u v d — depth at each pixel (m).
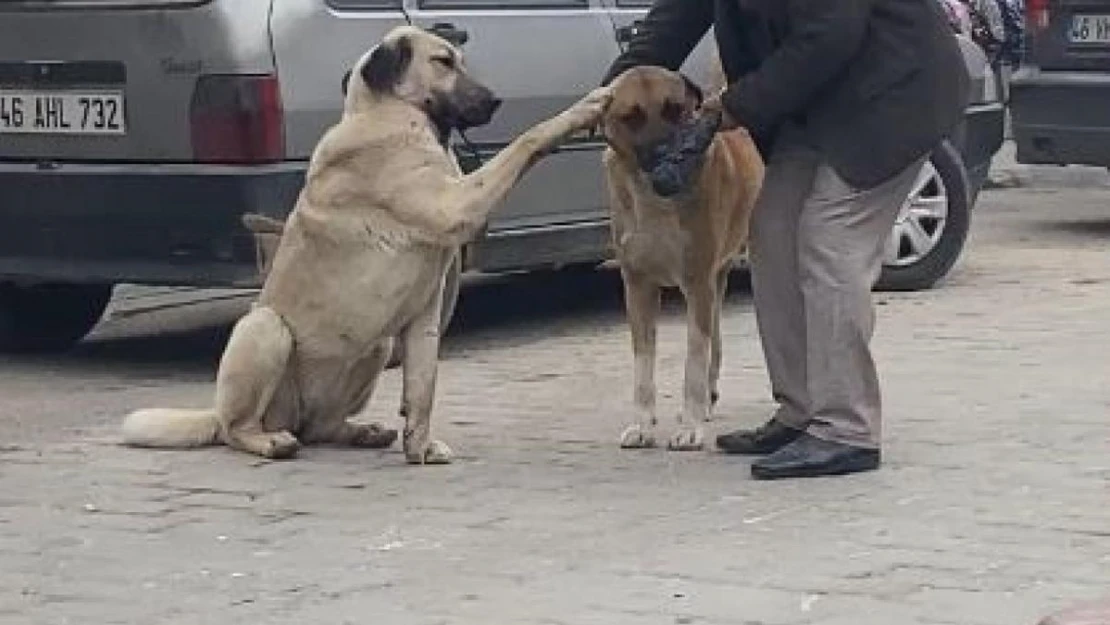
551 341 9.87
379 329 7.26
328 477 7.11
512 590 5.68
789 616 5.37
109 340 10.46
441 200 7.06
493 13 9.39
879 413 6.98
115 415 8.31
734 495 6.69
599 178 9.84
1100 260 11.93
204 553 6.16
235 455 7.45
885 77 6.70
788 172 6.99
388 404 8.40
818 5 6.57
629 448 7.44
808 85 6.63
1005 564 5.82
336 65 8.75
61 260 9.02
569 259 9.81
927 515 6.36
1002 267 11.71
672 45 7.36
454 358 9.44
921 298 10.65
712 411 8.00
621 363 9.23
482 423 7.96
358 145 7.15
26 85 8.96
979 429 7.57
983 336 9.52
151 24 8.62
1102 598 5.47
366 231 7.16
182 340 10.38
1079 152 12.84
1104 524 6.23
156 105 8.66
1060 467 6.95
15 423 8.18
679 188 6.67
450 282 7.71
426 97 7.20
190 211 8.62
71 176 8.85
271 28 8.55
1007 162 16.81
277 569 5.96
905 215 10.76
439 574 5.86
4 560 6.13
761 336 7.23
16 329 10.02
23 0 8.91
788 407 7.22
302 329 7.36
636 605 5.50
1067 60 12.84
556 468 7.16
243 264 8.60
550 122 7.02
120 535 6.39
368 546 6.19
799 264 6.94
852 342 6.86
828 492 6.68
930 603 5.46
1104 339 9.38
